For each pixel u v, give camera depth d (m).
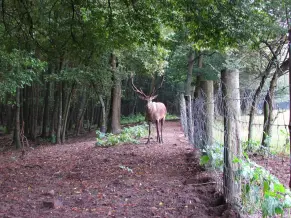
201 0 7.37
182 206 4.47
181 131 16.44
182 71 21.94
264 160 6.05
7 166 8.60
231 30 7.52
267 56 8.48
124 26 9.62
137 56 16.14
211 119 6.13
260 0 7.50
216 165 5.35
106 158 8.90
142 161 8.23
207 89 6.27
